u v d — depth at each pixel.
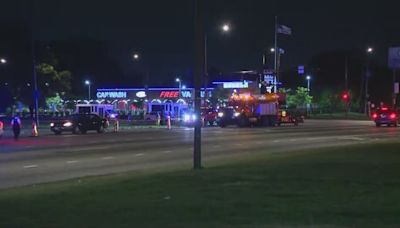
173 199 16.25
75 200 16.70
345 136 59.44
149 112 131.50
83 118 66.94
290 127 84.69
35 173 27.77
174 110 136.25
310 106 167.50
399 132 67.94
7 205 15.95
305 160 27.41
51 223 13.23
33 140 53.22
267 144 47.62
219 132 68.00
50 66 117.62
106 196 17.33
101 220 13.47
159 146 44.94
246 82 143.50
